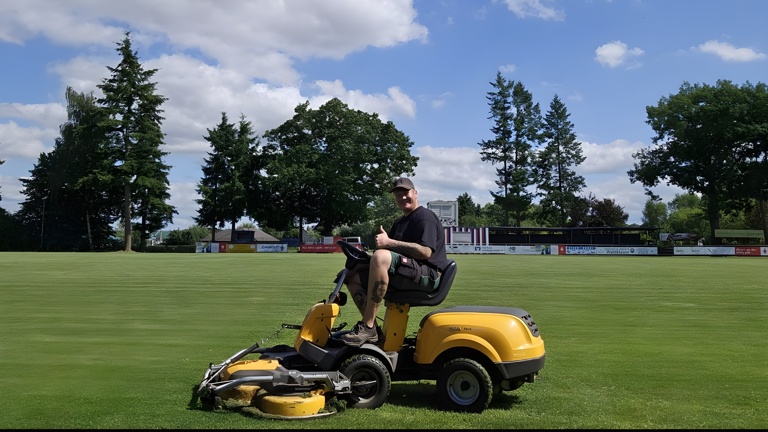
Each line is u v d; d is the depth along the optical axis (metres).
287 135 81.00
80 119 79.06
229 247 68.56
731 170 70.06
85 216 80.62
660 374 7.28
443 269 6.00
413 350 6.05
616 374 7.28
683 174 72.50
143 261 37.38
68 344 9.08
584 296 16.28
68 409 5.69
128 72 69.69
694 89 74.81
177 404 5.85
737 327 11.03
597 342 9.46
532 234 67.06
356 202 79.81
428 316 5.87
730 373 7.36
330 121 79.69
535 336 5.85
